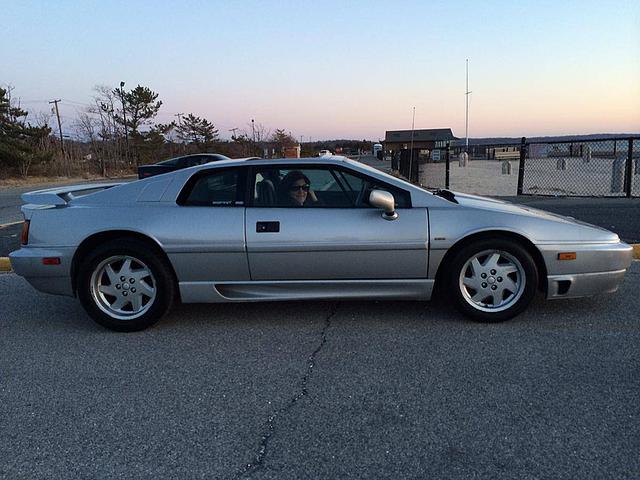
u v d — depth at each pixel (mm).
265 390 3215
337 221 4105
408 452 2521
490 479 2301
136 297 4273
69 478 2389
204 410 2988
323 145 82938
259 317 4586
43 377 3480
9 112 40219
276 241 4098
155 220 4164
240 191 4250
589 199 11000
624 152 12820
